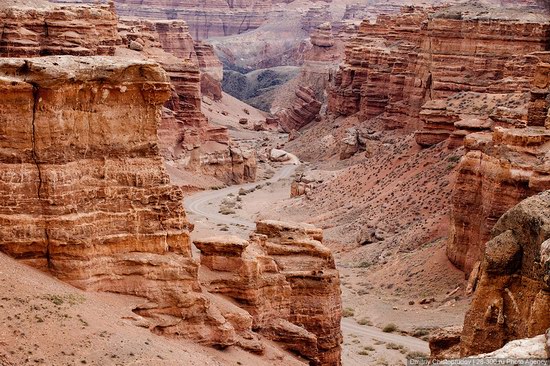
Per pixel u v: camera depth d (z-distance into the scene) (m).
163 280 36.06
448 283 67.44
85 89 34.81
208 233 74.44
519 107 89.88
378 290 71.06
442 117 99.31
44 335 29.77
